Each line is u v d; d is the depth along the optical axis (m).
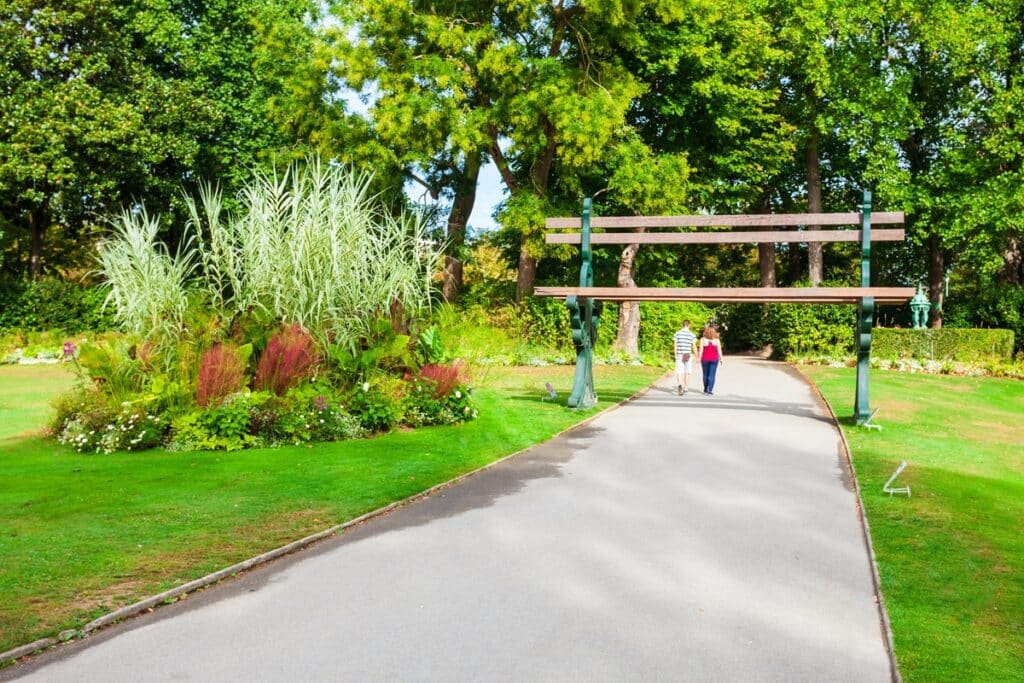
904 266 42.97
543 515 7.57
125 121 29.16
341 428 11.16
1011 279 34.41
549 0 26.94
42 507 7.36
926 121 36.44
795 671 4.41
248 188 13.04
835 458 10.51
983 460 11.09
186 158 30.89
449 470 9.37
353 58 27.27
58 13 29.05
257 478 8.70
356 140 29.00
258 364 11.80
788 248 44.91
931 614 5.21
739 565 6.18
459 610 5.23
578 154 26.45
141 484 8.35
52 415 11.87
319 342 12.12
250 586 5.64
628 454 10.59
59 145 28.23
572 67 28.05
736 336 41.03
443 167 33.84
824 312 30.08
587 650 4.65
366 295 12.73
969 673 4.38
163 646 4.65
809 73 32.25
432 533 6.96
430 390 12.53
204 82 32.66
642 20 28.81
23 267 40.72
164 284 11.87
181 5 33.47
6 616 4.91
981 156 33.06
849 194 41.69
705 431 12.48
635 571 6.02
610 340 28.84
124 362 11.60
